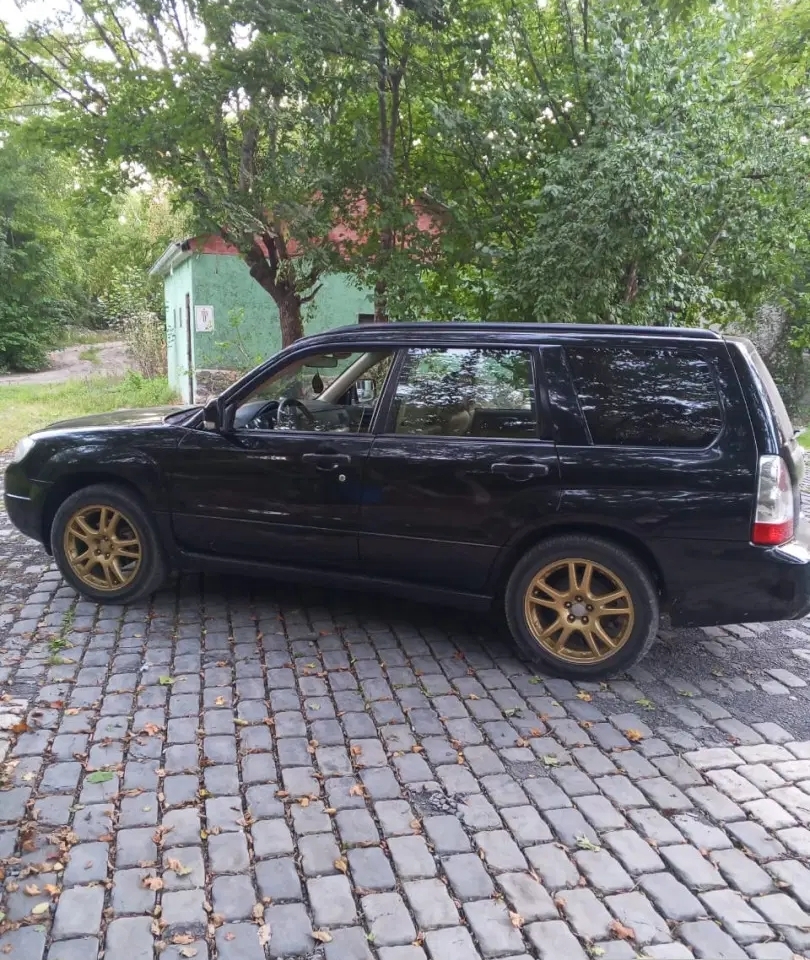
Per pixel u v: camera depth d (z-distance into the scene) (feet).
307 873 9.09
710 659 15.28
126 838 9.58
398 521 14.62
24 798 10.28
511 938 8.21
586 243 24.32
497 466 13.89
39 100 27.53
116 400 60.03
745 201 26.43
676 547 13.21
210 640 15.31
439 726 12.39
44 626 15.83
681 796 10.75
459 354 14.66
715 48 26.23
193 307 52.85
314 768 11.16
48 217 103.24
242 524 15.70
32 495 17.06
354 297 53.52
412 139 29.40
